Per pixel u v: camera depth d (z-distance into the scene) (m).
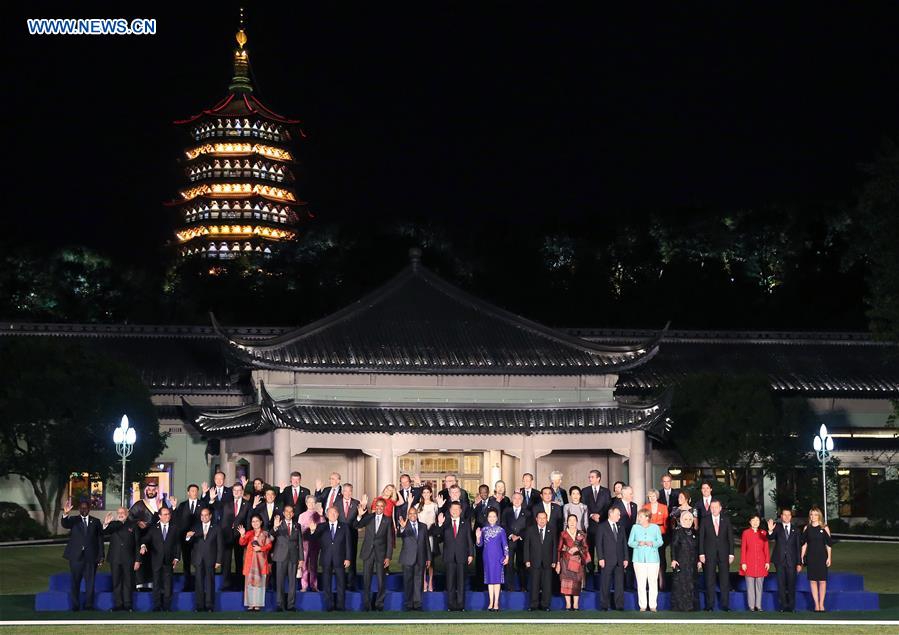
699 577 34.94
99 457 61.88
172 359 73.44
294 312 119.38
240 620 28.88
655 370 74.75
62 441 60.91
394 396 61.91
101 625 27.89
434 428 59.12
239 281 122.69
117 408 62.41
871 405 75.62
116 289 127.94
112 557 31.70
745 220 129.88
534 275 128.25
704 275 125.62
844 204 124.38
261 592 31.38
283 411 57.94
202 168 146.38
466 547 31.61
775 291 127.12
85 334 74.62
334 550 31.36
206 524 31.59
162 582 31.66
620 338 77.94
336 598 31.73
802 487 67.75
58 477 63.94
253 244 142.12
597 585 34.06
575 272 129.12
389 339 62.88
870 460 72.75
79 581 32.06
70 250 127.69
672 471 71.50
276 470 57.09
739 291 125.12
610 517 31.66
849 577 34.34
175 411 70.44
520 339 64.31
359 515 32.97
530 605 31.58
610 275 130.25
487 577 31.47
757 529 32.34
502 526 33.06
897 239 60.44
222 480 34.06
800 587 34.56
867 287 121.25
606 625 27.83
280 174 148.88
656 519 33.06
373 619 29.11
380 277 124.62
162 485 69.81
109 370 63.66
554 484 35.16
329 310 118.75
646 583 31.64
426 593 32.09
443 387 62.28
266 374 61.12
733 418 65.12
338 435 58.34
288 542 31.58
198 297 123.69
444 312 65.38
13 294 125.75
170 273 137.25
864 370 76.38
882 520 67.06
